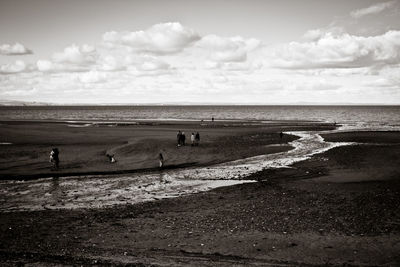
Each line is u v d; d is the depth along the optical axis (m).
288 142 53.09
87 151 41.66
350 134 66.75
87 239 15.66
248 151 43.53
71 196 23.38
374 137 60.81
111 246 14.83
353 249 14.53
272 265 12.87
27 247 14.65
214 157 39.28
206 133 65.25
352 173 30.19
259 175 29.97
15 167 32.56
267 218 18.41
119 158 37.56
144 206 20.92
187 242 15.30
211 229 16.88
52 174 30.12
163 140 50.62
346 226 17.09
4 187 25.83
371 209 19.73
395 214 18.78
